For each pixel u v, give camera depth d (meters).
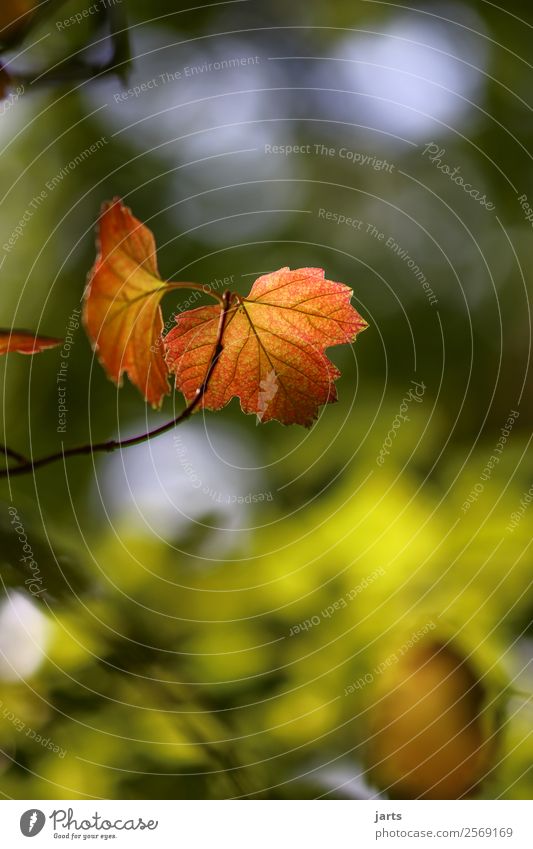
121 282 0.65
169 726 0.80
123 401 1.62
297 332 0.67
